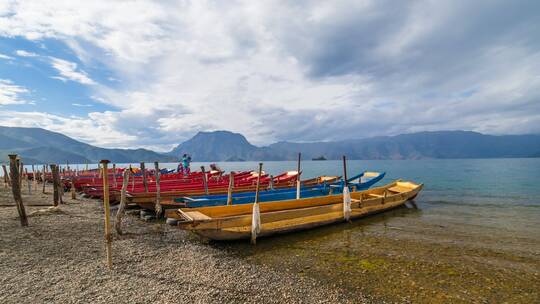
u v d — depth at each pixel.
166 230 12.61
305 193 17.80
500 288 7.30
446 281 7.69
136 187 19.22
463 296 6.87
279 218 11.78
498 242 11.22
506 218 15.97
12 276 7.35
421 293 7.00
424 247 10.58
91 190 21.31
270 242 11.16
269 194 16.02
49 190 28.41
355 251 10.12
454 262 9.06
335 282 7.55
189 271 8.02
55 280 7.19
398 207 18.34
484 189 30.56
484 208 19.17
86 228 12.23
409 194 18.69
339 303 6.43
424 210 18.33
